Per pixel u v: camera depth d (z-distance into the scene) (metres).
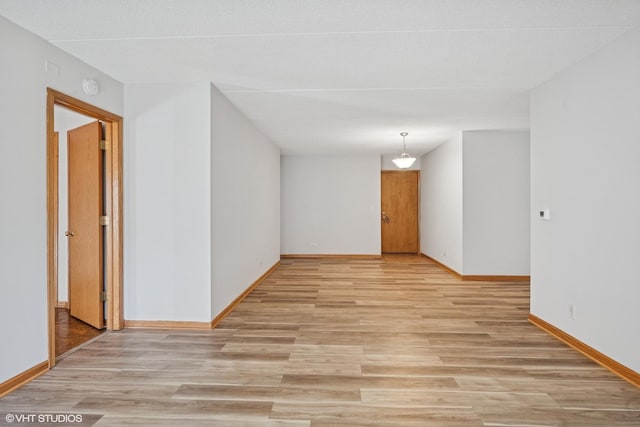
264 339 3.44
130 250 3.78
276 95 4.13
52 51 2.83
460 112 4.87
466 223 6.14
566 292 3.33
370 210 8.82
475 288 5.59
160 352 3.13
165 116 3.74
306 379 2.63
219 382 2.59
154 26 2.57
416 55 3.05
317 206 8.90
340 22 2.51
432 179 8.14
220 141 4.02
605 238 2.84
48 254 2.77
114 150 3.70
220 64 3.25
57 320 4.06
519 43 2.82
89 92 3.24
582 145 3.11
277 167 7.68
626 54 2.64
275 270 7.19
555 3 2.27
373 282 6.05
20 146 2.54
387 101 4.38
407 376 2.68
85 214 3.89
